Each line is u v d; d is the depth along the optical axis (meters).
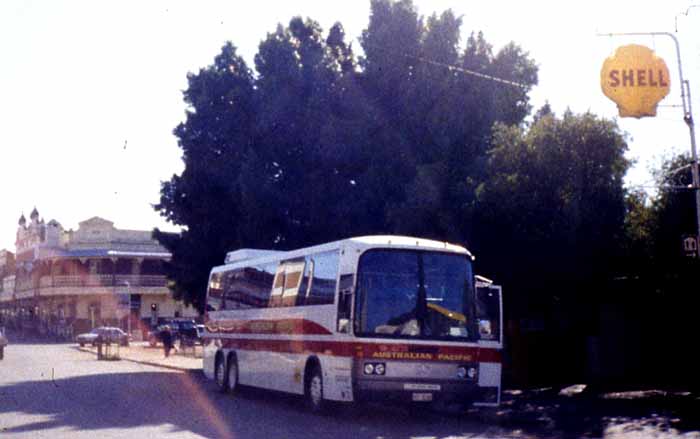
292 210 31.06
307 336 18.92
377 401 16.77
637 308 23.42
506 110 28.88
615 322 23.75
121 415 18.67
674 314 22.84
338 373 17.14
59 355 50.34
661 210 20.95
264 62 32.47
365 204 28.17
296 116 30.98
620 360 23.53
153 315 71.31
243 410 19.94
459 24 29.27
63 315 80.50
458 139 28.12
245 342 23.27
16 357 47.59
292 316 19.98
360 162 29.44
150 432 15.70
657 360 23.05
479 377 17.30
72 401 22.12
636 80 16.34
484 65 29.14
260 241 31.28
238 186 31.55
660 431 15.24
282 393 24.06
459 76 28.69
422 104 28.52
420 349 16.84
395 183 27.97
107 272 73.69
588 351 23.83
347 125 29.17
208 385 28.16
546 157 20.98
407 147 28.52
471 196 23.41
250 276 23.53
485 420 17.61
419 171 25.02
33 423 17.22
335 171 30.33
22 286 90.88
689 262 20.59
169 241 36.53
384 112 29.58
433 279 17.36
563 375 25.08
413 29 29.50
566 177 20.97
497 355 17.61
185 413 19.16
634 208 21.75
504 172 21.61
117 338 56.25
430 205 23.94
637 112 16.33
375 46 29.81
